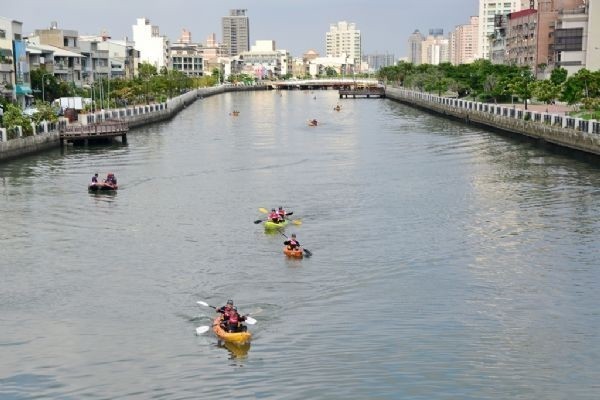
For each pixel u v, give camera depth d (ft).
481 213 186.60
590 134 273.33
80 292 129.29
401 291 128.47
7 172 258.78
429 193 214.48
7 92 440.86
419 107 653.71
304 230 171.32
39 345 107.45
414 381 95.20
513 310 118.73
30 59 527.81
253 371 98.58
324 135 397.80
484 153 306.96
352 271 139.64
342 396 91.76
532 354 102.53
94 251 154.61
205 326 111.45
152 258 149.38
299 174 253.85
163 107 533.96
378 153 311.06
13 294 128.26
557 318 115.24
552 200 200.95
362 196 211.41
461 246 156.04
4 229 173.06
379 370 98.22
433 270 139.85
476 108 451.94
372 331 110.93
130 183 236.43
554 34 571.28
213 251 154.20
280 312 119.03
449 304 121.90
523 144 340.80
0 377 97.76
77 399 92.27
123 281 135.13
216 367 99.91
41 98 501.97
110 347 106.52
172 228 174.50
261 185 231.91
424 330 111.14
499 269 139.95
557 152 306.76
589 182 228.02
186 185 232.94
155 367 100.22
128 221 181.88
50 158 299.17
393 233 167.53
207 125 479.00
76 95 537.24
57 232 170.71
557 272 137.69
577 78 374.84
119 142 364.58
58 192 219.41
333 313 118.42
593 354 102.37
